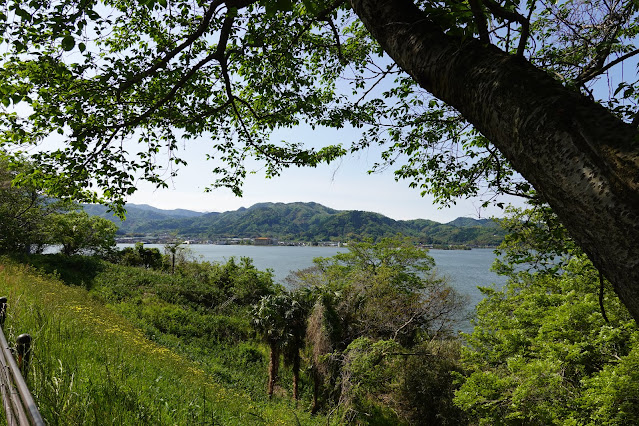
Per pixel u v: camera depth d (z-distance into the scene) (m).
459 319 25.48
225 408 8.38
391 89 5.65
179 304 30.14
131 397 5.17
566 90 1.15
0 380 2.87
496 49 1.46
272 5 2.15
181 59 5.00
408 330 22.88
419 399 18.94
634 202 0.86
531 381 9.45
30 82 4.65
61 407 3.58
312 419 14.85
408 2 1.76
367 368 16.33
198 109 5.91
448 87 1.49
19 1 3.05
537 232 5.30
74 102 4.76
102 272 33.34
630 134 0.97
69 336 6.83
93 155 4.62
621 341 9.09
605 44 2.40
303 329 19.12
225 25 3.44
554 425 8.99
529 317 12.31
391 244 30.42
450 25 1.58
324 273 30.88
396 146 6.15
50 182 5.09
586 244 1.01
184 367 11.46
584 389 9.01
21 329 5.65
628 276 0.86
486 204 4.64
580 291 11.11
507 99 1.22
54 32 2.96
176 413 5.93
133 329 15.87
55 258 33.28
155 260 49.16
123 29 5.73
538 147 1.08
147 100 5.39
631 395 7.33
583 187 0.96
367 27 1.89
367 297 22.36
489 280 58.12
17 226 30.22
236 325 27.70
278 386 20.59
